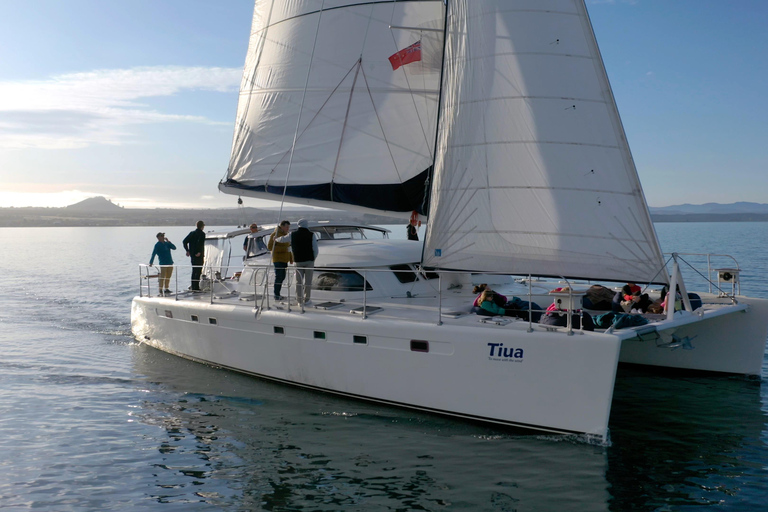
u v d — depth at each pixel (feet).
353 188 39.04
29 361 42.27
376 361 29.84
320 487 22.91
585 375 24.72
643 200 26.55
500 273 28.30
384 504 21.52
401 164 38.06
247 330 35.35
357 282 35.22
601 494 21.89
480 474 23.52
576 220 27.17
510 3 28.19
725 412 29.96
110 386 36.01
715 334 34.53
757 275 87.04
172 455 26.11
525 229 27.84
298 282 35.22
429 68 37.11
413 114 37.63
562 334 25.17
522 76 27.89
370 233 45.68
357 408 30.66
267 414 30.58
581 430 25.14
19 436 28.35
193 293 43.83
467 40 29.35
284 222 35.78
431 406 28.53
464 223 29.14
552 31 27.58
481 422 27.50
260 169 42.37
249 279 40.01
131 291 87.20
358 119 38.83
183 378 36.94
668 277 26.86
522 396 26.12
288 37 41.22
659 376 36.06
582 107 27.09
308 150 40.29
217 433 28.43
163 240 46.37
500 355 26.40
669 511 20.72
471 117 29.07
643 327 26.00
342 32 39.11
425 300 34.78
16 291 87.56
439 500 21.68
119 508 21.63
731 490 22.15
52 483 23.54
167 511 21.39
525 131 27.81
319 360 32.04
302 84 40.63
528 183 27.76
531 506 21.16
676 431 27.73
